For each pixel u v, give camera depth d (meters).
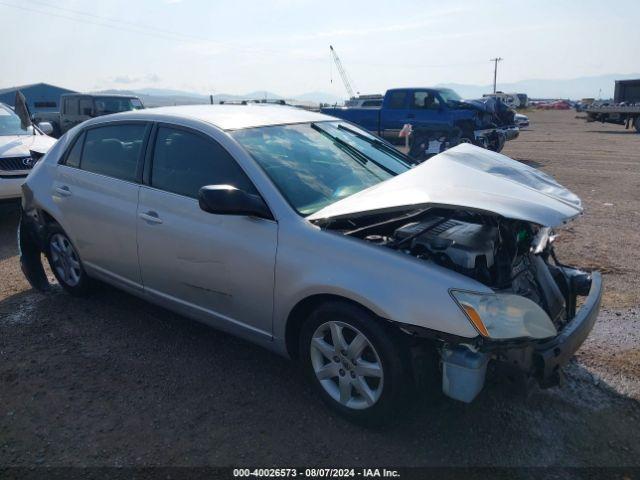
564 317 3.44
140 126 4.07
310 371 3.21
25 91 39.47
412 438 2.97
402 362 2.82
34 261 5.16
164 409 3.26
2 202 7.24
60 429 3.09
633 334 4.08
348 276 2.87
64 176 4.57
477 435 2.98
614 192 9.70
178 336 4.18
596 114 27.55
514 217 2.57
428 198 2.78
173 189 3.71
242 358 3.84
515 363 2.67
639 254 5.92
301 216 3.16
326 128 4.20
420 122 16.47
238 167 3.42
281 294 3.14
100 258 4.34
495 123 16.25
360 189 3.61
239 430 3.06
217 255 3.40
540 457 2.81
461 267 2.91
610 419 3.11
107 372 3.68
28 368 3.74
